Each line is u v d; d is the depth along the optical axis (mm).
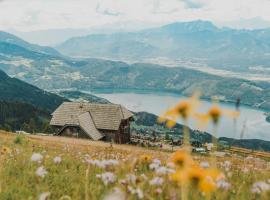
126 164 6059
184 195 3127
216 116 3037
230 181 7398
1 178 7328
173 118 3000
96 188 6043
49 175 8016
